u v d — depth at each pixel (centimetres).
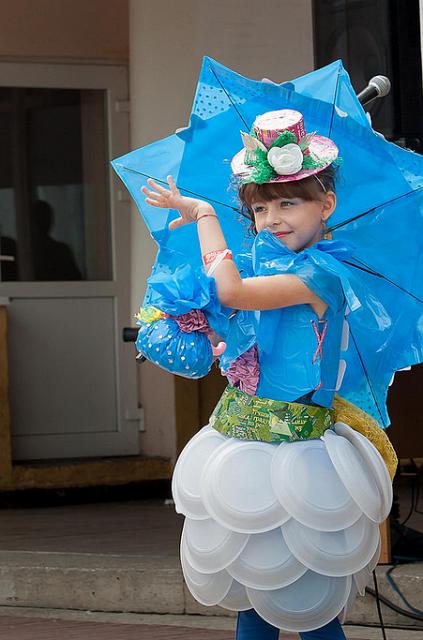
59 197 912
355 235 350
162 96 673
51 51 898
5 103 900
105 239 920
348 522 308
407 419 675
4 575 568
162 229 359
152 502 828
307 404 321
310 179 324
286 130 318
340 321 324
